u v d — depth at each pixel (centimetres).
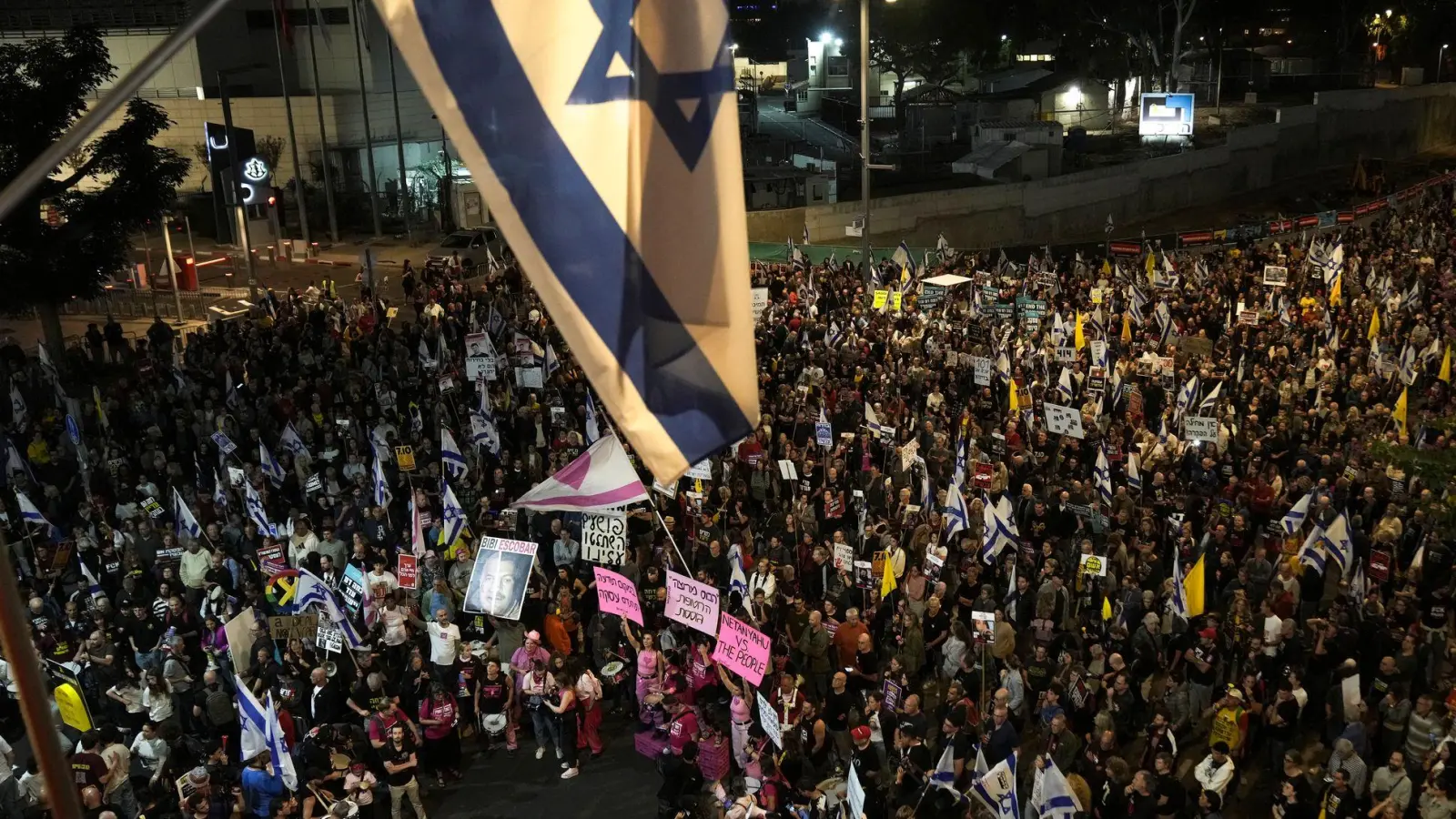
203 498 2044
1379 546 1672
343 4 6319
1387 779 1262
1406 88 7725
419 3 520
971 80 8775
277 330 3138
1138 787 1227
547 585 1717
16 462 2170
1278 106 7575
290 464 2248
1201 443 2089
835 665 1606
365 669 1517
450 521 1808
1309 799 1252
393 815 1437
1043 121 6781
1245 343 2686
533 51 526
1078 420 2062
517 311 3384
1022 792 1452
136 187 3119
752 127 7469
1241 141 6719
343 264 5109
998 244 5897
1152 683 1572
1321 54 8825
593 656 1716
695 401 548
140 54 6181
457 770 1554
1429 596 1602
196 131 6200
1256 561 1677
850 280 3606
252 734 1363
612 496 1650
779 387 2459
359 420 2427
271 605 1747
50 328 3184
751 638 1388
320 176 6272
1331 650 1495
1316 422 2167
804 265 3875
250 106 6197
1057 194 6041
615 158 533
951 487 1770
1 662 1647
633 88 531
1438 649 1530
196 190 6212
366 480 2056
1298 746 1516
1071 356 2544
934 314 3088
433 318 3180
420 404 2530
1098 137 7175
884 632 1672
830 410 2392
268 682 1520
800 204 5725
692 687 1570
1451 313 2795
